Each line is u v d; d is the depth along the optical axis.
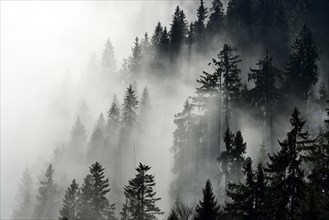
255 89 63.38
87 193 46.16
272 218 26.91
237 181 41.72
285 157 25.77
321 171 27.20
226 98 62.59
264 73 63.34
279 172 26.41
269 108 62.78
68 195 47.22
